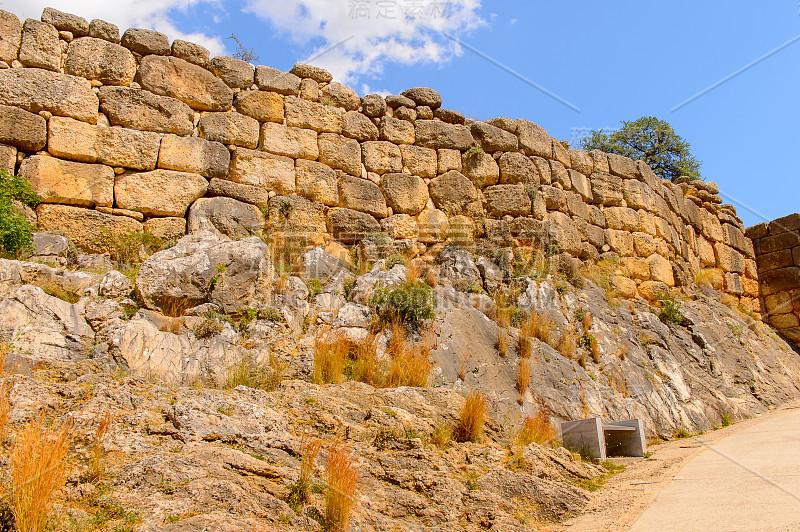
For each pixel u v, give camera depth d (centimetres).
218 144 1080
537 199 1332
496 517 534
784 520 431
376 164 1227
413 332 951
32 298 719
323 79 1234
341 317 930
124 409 566
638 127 2159
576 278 1298
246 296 869
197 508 436
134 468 466
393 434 635
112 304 774
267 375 759
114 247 958
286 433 599
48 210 934
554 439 806
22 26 997
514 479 603
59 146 964
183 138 1052
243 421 589
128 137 1013
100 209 973
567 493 602
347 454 582
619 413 992
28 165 937
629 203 1516
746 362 1382
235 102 1128
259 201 1087
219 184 1059
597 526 511
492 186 1319
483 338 998
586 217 1425
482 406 739
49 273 786
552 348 1054
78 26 1032
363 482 551
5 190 863
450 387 878
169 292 820
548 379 976
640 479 674
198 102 1095
